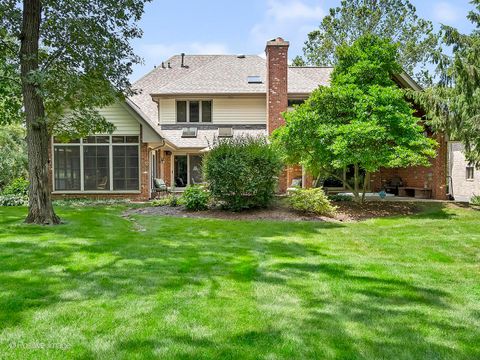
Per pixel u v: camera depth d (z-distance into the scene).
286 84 18.06
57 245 6.68
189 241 7.28
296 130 12.20
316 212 11.27
